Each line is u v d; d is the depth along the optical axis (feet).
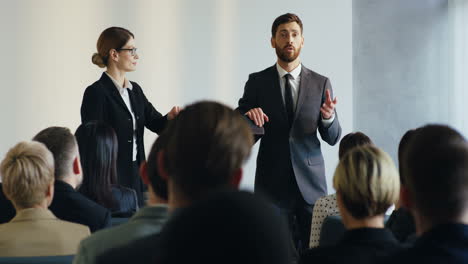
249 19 26.35
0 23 24.20
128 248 4.38
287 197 16.28
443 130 4.58
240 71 26.27
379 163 6.04
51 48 24.63
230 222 2.57
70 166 9.62
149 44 25.53
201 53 25.96
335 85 26.81
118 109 17.43
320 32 26.73
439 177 4.42
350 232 5.95
